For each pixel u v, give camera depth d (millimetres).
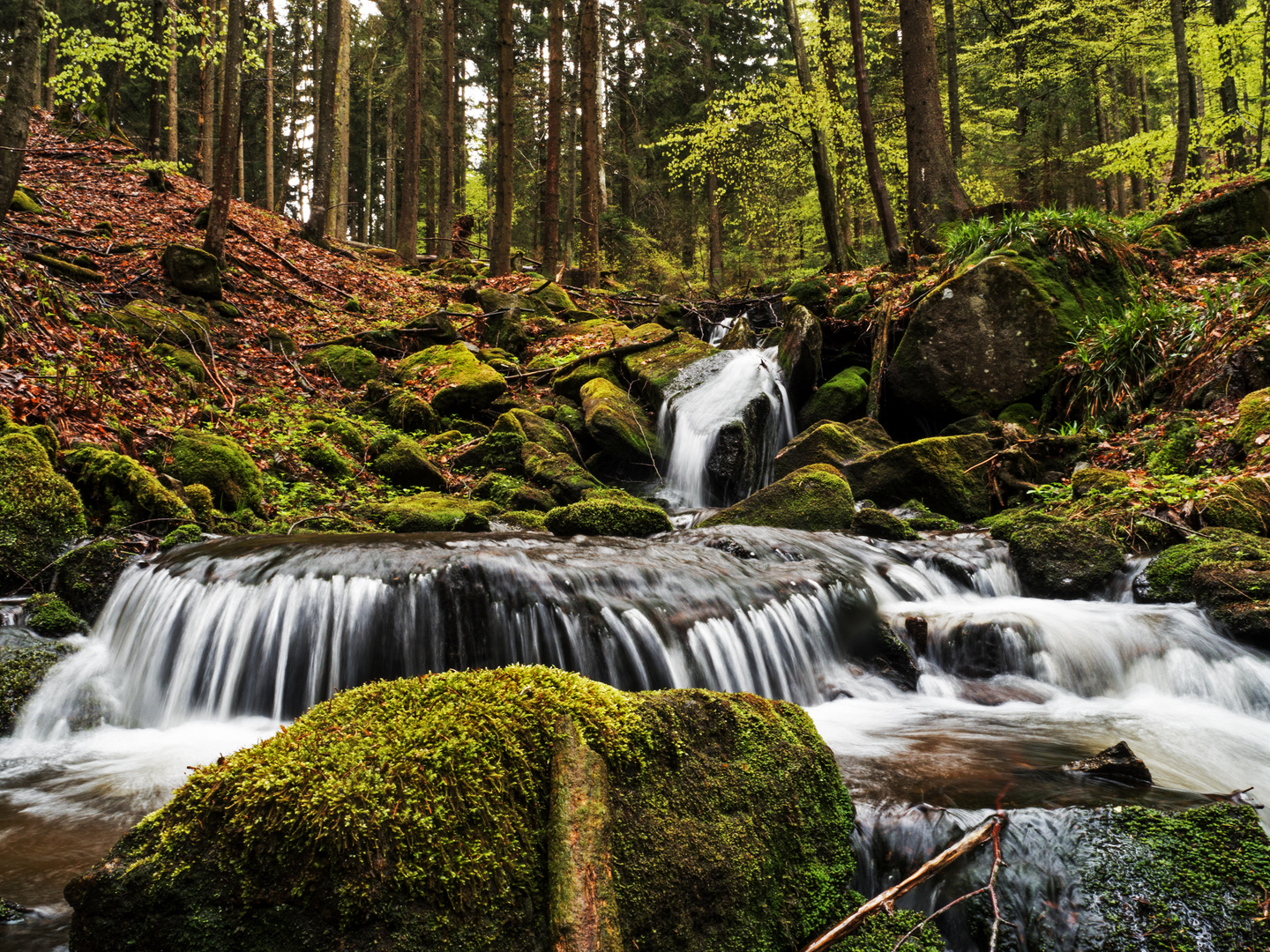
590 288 19328
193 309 11352
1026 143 21453
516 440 9961
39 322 8141
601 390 11406
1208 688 4785
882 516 7473
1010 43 22125
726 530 6844
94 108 22031
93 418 7000
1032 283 9883
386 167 36594
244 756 1904
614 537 6652
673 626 4785
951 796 3096
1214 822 2641
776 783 2547
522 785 1938
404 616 4555
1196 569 5605
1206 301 8922
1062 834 2676
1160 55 22859
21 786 3549
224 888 1728
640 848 2070
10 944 2326
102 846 3000
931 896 2693
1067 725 4352
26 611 4883
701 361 11852
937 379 10180
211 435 7473
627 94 31125
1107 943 2395
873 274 14328
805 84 15594
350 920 1653
